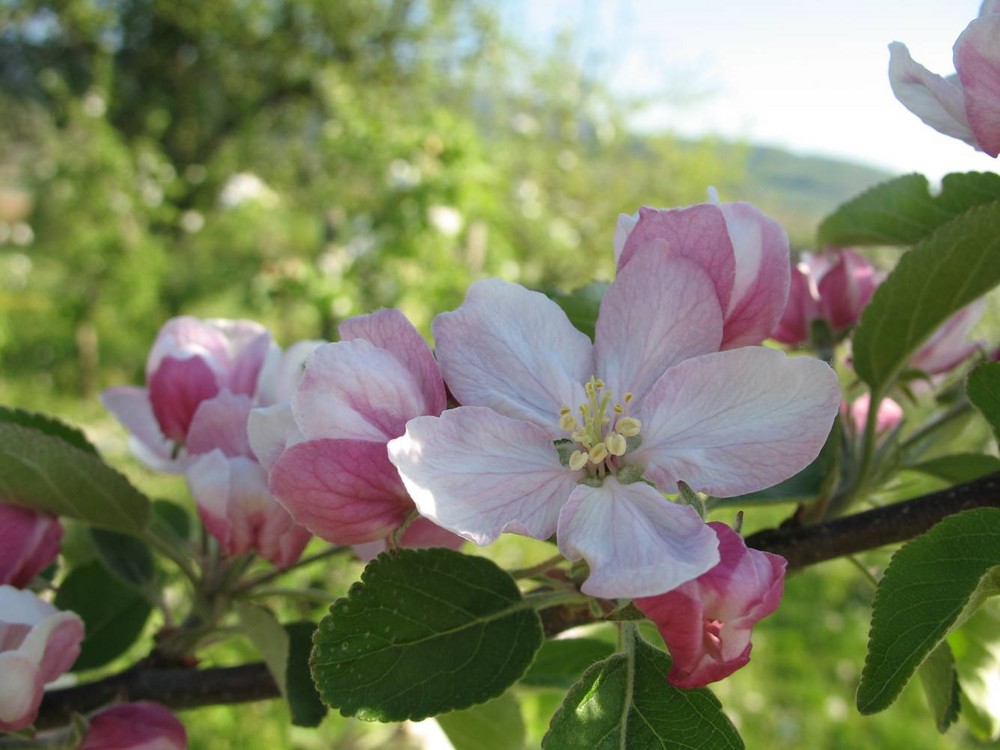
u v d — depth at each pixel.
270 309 0.90
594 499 0.10
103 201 1.09
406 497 0.10
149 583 0.15
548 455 0.10
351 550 0.14
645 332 0.11
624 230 0.12
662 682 0.10
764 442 0.10
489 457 0.10
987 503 0.12
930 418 0.16
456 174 0.76
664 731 0.09
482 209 0.79
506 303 0.11
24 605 0.12
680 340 0.11
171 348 0.14
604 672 0.10
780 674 0.67
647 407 0.10
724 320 0.11
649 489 0.10
